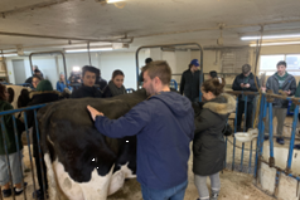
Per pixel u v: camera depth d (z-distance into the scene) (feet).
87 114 4.27
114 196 6.74
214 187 6.06
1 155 6.07
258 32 12.82
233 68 23.08
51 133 4.25
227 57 23.12
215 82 5.46
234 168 8.52
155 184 3.55
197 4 7.14
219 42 10.98
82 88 7.34
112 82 9.21
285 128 14.17
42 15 8.15
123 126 3.25
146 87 4.06
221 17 9.07
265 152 9.16
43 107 4.91
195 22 10.03
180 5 7.22
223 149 5.81
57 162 4.42
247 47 21.88
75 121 4.08
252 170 8.27
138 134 3.70
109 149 4.50
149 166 3.59
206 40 16.94
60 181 4.51
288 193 6.16
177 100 3.70
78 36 13.85
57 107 4.36
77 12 7.80
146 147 3.58
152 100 3.55
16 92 8.85
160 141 3.43
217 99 5.49
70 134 4.10
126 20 9.40
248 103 12.55
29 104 6.31
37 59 29.78
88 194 4.57
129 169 5.29
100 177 4.57
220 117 5.32
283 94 5.88
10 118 5.75
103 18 8.89
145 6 7.28
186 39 16.20
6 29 10.94
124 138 4.85
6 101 6.00
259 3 7.08
